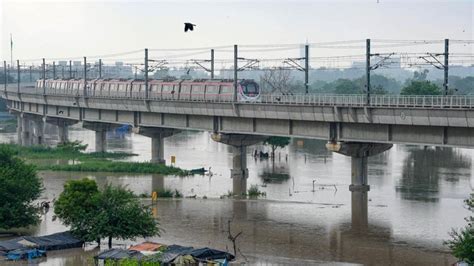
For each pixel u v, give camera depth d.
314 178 174.75
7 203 112.06
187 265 92.75
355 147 142.88
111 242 106.81
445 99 126.81
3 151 119.75
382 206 136.25
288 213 130.75
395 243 108.00
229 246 106.25
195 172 184.38
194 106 176.88
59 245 102.69
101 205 106.31
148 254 93.62
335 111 139.38
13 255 98.00
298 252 103.12
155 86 197.50
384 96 137.62
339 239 110.69
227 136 173.12
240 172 175.25
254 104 159.12
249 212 131.62
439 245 106.38
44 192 149.88
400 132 131.75
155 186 161.25
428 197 145.62
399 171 184.75
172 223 121.81
